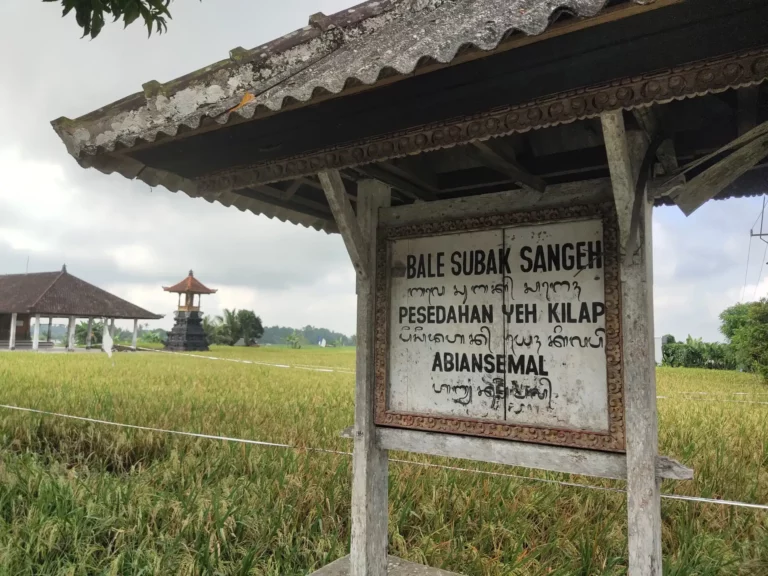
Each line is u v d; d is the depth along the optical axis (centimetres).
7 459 572
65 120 299
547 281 280
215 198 354
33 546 370
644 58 175
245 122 252
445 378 307
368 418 327
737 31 159
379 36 230
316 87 206
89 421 724
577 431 262
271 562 379
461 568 389
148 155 294
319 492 479
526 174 267
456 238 311
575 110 193
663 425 815
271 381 1453
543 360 277
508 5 182
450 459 608
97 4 294
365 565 322
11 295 3734
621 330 254
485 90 205
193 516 419
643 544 239
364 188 338
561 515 464
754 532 436
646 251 248
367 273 333
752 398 1348
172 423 744
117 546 378
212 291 4559
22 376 1290
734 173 239
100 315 3784
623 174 224
